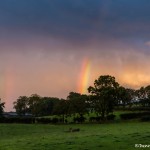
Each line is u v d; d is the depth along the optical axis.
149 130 72.50
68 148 47.75
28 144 53.62
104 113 160.25
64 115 180.25
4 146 53.31
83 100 166.25
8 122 148.25
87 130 85.94
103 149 46.12
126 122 131.50
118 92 161.12
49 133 80.50
